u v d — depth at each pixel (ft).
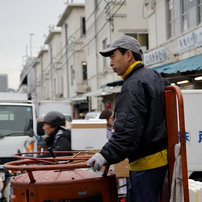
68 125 18.67
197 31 36.60
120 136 8.66
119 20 69.05
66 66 119.24
